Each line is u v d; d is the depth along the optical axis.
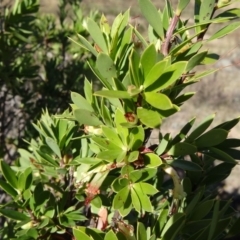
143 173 0.38
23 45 1.04
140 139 0.38
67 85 1.10
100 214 0.44
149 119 0.36
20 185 0.46
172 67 0.35
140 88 0.35
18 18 0.99
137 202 0.38
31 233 0.46
